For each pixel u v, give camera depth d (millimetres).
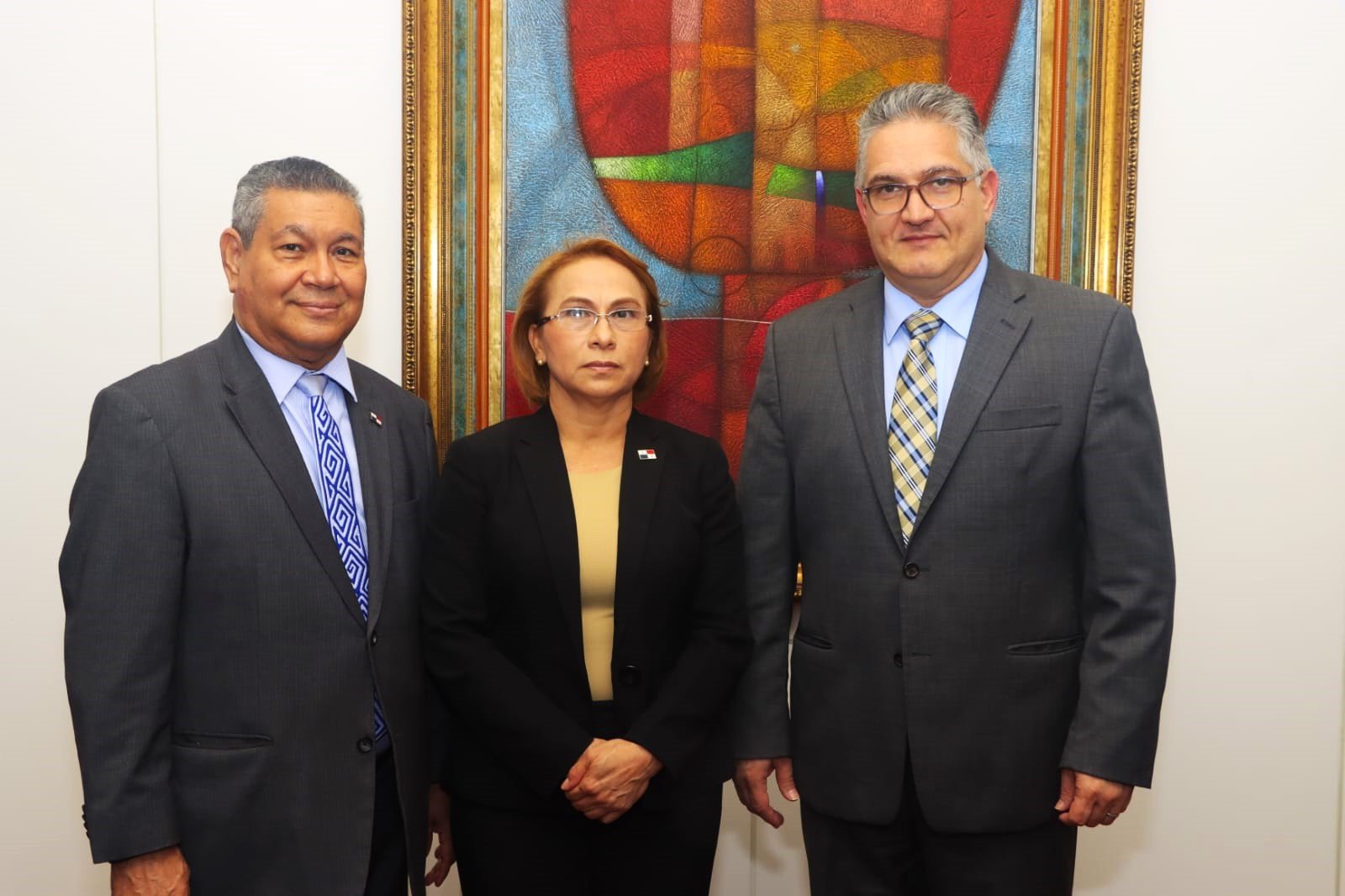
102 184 2111
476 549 1658
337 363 1667
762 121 2146
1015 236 2141
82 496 1457
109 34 2098
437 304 2127
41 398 2125
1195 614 2205
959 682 1575
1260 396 2168
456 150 2115
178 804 1470
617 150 2145
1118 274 2102
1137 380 1604
